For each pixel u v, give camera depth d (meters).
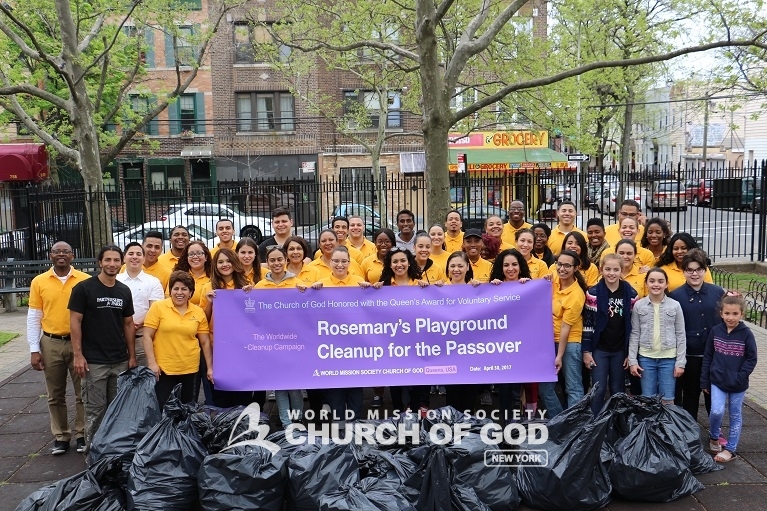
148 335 6.35
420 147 34.62
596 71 22.11
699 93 29.33
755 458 6.21
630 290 6.46
